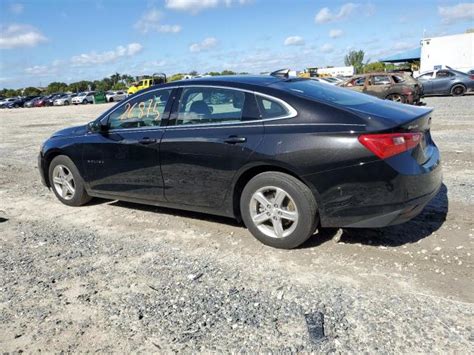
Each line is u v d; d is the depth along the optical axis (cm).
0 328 315
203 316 317
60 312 332
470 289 334
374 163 359
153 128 485
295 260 397
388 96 1912
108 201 617
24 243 477
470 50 3547
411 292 334
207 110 448
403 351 269
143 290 359
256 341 286
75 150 564
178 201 480
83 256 433
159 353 280
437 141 945
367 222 376
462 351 267
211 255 420
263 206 419
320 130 379
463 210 493
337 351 272
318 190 383
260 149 400
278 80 450
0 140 1424
